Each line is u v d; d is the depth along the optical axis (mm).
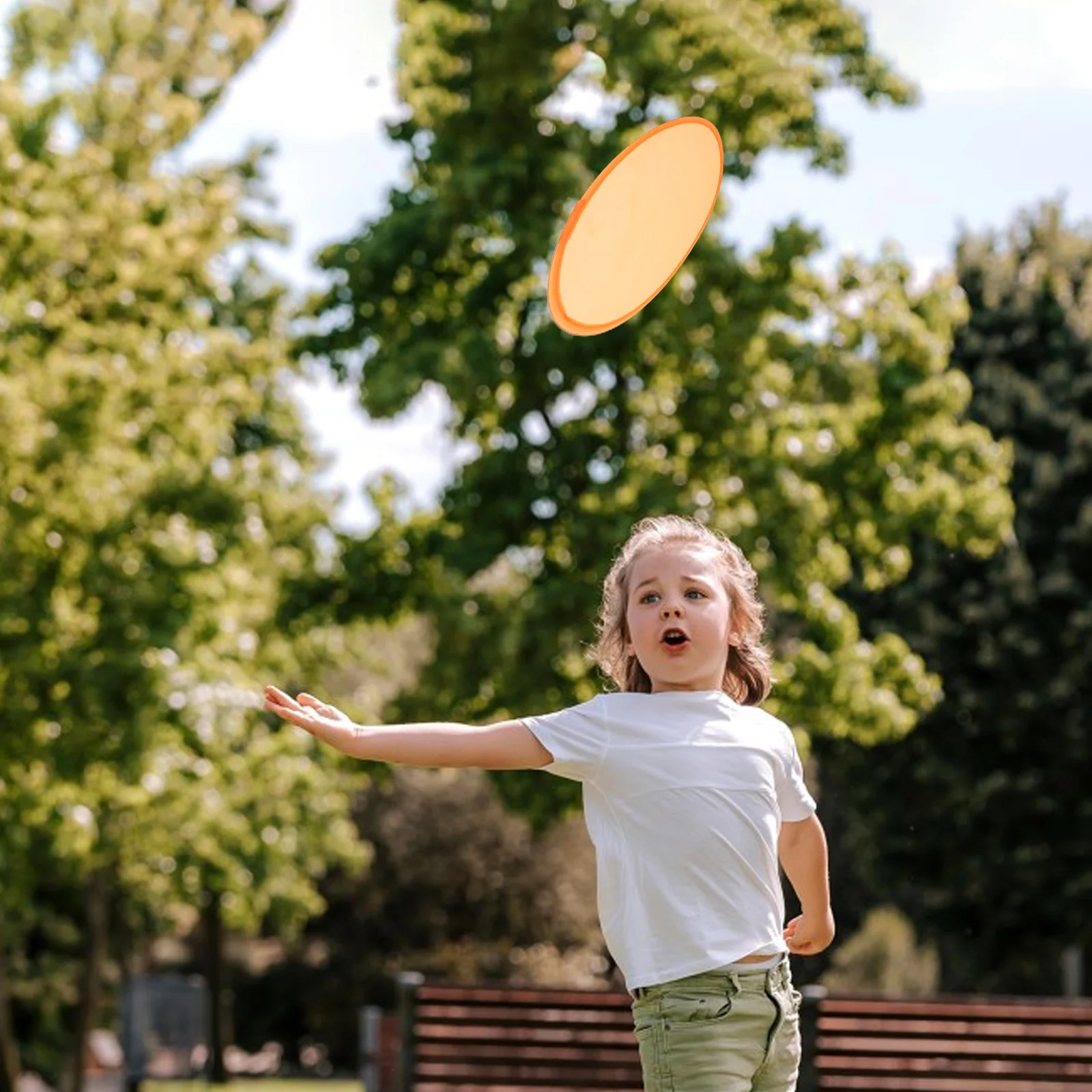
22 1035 56031
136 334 28031
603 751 6527
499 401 30234
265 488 31688
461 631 27781
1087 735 40625
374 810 60156
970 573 41156
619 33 27484
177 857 37469
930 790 41812
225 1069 54375
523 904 60156
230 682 28125
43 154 28281
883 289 29750
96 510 27156
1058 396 42188
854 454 29500
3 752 27141
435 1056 17141
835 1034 17516
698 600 6754
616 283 7824
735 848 6445
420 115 29969
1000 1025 17641
